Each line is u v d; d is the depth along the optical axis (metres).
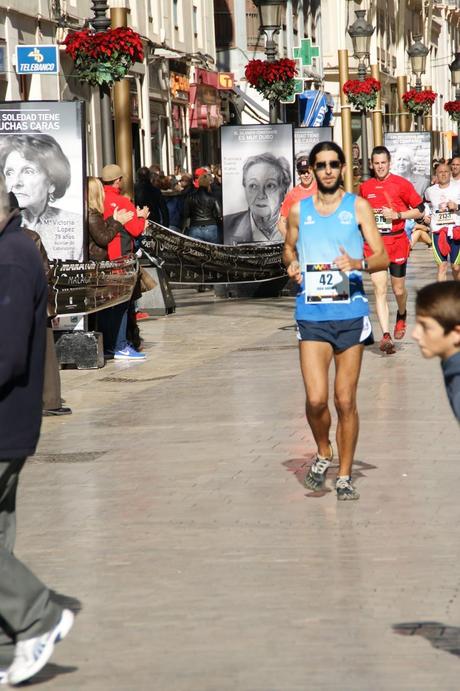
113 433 18.16
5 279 8.63
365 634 9.66
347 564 11.46
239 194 37.47
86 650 9.59
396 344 26.44
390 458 15.75
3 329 8.58
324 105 86.06
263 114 79.56
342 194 13.88
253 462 15.81
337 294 13.73
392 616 10.04
